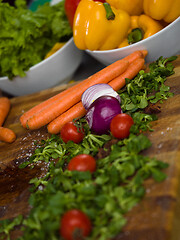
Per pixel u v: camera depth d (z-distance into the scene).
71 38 0.61
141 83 0.50
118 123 0.44
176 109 0.45
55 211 0.36
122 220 0.36
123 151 0.42
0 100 0.61
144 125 0.44
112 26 0.53
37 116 0.51
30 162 0.49
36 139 0.52
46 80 0.63
